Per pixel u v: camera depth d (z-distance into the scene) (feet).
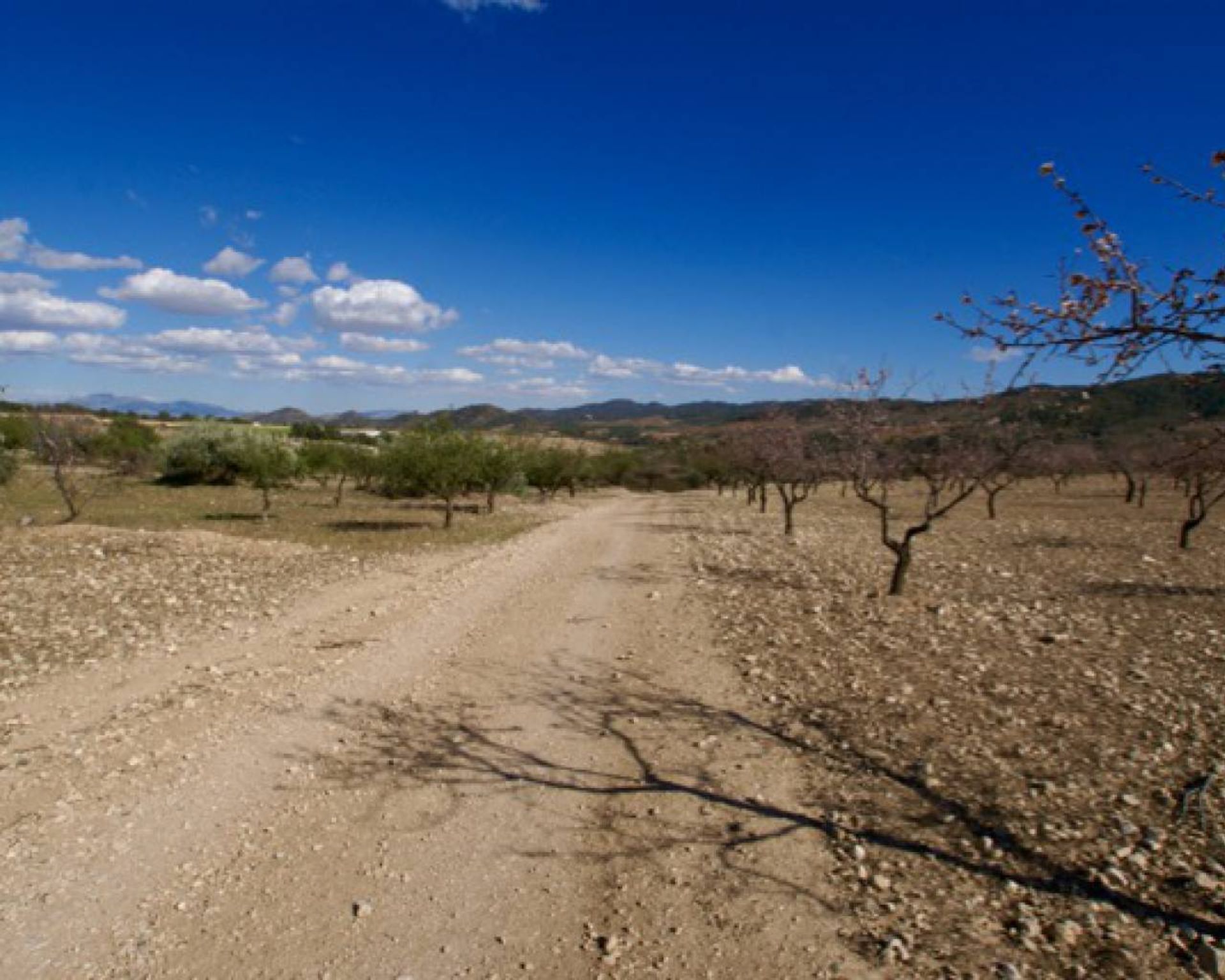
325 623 42.70
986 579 55.93
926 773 21.81
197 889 16.93
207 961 14.60
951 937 14.70
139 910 16.16
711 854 18.17
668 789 21.68
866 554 73.05
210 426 164.55
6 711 27.71
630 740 25.41
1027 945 14.29
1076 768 21.72
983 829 18.70
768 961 14.33
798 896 16.33
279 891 16.87
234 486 165.68
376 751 24.61
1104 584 53.26
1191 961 13.76
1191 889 15.80
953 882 16.56
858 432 53.11
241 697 29.60
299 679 32.07
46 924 15.62
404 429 103.09
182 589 50.93
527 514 134.31
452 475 98.58
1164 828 18.30
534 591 52.75
